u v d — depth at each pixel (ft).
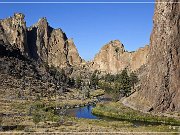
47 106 476.54
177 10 482.28
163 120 366.84
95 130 268.62
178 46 468.34
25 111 375.45
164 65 462.60
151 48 512.63
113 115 406.41
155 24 508.12
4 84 587.68
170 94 438.81
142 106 453.17
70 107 505.25
